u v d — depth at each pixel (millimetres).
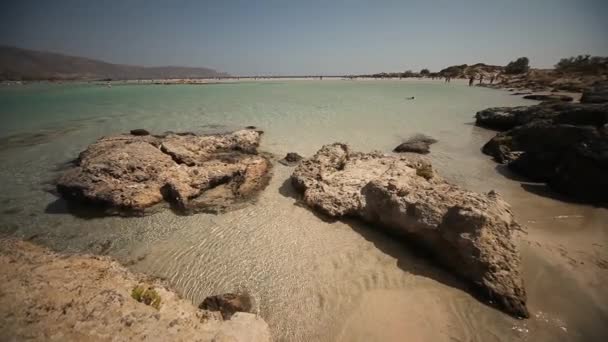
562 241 7590
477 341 5156
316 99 39375
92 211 9625
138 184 10195
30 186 11648
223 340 4320
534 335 5234
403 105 32781
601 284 6152
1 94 51375
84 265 5777
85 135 19688
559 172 10664
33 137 19125
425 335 5285
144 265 7191
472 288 6191
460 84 68875
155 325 4230
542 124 13242
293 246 7895
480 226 6457
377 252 7574
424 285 6402
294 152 15742
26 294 4305
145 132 18391
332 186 10109
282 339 5305
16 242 6898
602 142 9820
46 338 3568
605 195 9430
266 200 10422
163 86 73000
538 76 63156
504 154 14078
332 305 6000
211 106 32875
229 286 6570
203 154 14023
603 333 5191
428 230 7133
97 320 4004
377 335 5312
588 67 59938
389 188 8438
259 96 44250
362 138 18609
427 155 15125
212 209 9750
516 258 6328
